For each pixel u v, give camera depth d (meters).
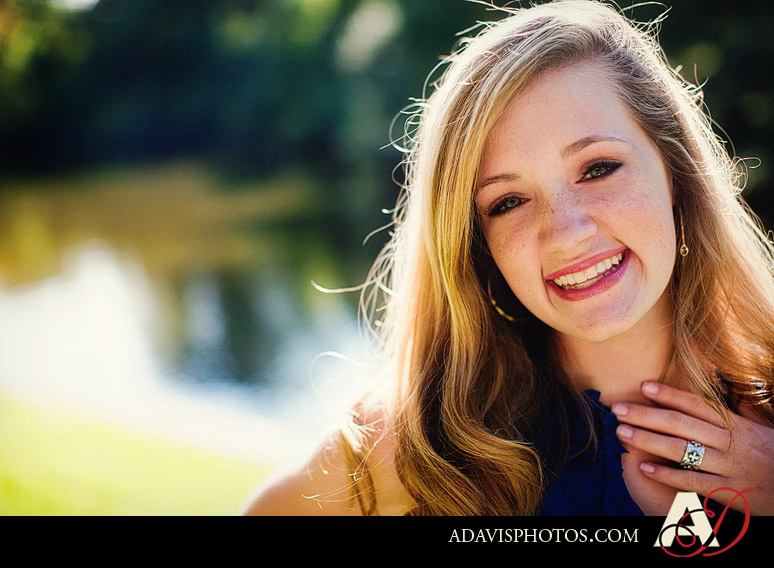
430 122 1.43
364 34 24.67
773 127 11.31
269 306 11.13
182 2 38.88
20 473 4.33
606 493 1.39
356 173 25.89
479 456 1.45
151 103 41.19
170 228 21.66
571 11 1.42
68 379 8.00
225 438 5.18
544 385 1.53
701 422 1.38
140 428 5.56
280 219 20.92
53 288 14.37
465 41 1.56
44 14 39.28
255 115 34.97
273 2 34.22
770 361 1.52
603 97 1.31
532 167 1.30
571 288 1.33
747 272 1.58
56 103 42.62
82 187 36.72
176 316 11.18
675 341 1.45
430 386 1.53
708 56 12.47
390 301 1.71
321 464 1.54
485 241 1.47
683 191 1.45
